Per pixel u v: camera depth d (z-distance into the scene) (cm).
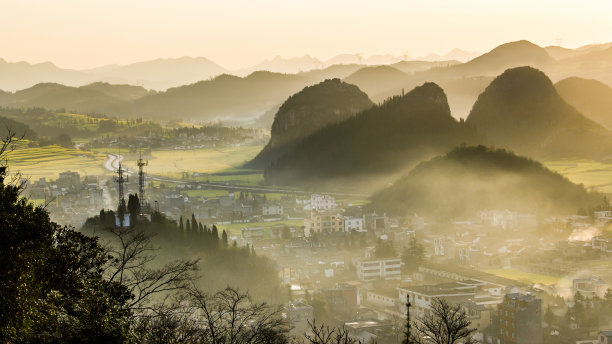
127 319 4406
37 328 3928
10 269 4003
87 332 4047
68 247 4644
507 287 15638
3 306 3872
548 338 13212
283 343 5306
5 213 4138
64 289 4400
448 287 15625
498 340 13375
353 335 12388
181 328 4728
